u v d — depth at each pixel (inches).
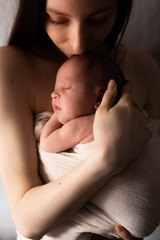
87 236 37.0
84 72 34.4
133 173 33.1
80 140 33.6
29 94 37.5
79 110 34.4
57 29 34.7
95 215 34.1
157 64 48.2
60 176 34.2
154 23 50.4
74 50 34.6
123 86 35.4
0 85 35.9
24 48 39.6
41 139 34.7
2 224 54.4
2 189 52.4
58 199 31.5
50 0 32.2
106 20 34.8
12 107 35.4
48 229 33.2
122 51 45.6
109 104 32.2
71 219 34.7
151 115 48.3
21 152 34.4
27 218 32.9
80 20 32.7
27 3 36.3
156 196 33.5
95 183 31.2
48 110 39.0
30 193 33.2
